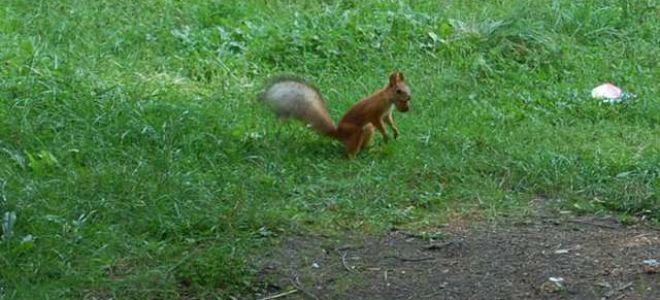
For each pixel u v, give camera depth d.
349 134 12.28
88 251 9.54
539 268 9.63
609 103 14.53
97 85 14.01
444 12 17.56
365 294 9.16
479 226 10.70
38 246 9.45
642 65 16.48
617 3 18.48
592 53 16.70
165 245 9.82
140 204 10.42
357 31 16.41
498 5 18.00
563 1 18.12
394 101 12.25
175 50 15.94
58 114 12.65
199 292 9.05
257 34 16.31
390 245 10.16
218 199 10.78
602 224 10.83
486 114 14.02
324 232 10.41
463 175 11.85
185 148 12.16
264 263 9.62
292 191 11.24
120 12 17.00
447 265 9.73
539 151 12.49
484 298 9.09
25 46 14.77
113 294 8.91
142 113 12.95
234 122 13.12
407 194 11.32
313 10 17.44
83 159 11.80
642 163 12.17
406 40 16.48
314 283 9.32
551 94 14.90
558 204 11.31
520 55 16.25
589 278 9.43
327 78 15.36
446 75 15.44
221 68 15.28
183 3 17.44
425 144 12.67
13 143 11.91
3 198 10.09
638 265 9.68
